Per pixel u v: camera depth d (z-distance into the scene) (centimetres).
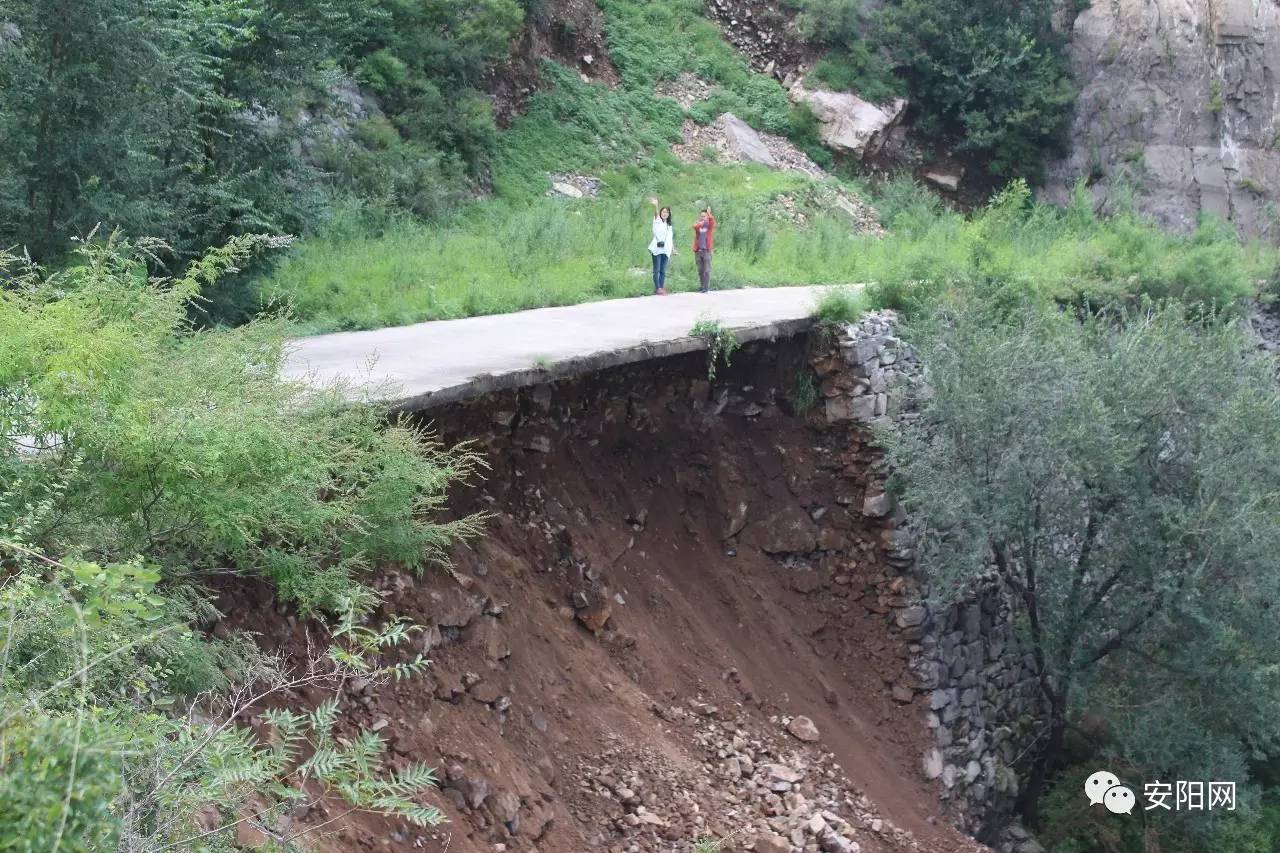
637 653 953
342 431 634
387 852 560
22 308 557
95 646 391
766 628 1143
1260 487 1099
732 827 802
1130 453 1102
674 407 1188
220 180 1276
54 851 264
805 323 1220
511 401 956
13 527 460
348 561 602
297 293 1312
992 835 1191
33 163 1080
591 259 1697
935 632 1187
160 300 604
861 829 940
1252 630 1099
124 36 1096
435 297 1334
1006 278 1432
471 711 726
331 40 1500
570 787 759
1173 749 1116
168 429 493
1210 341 1195
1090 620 1177
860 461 1213
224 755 401
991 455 1125
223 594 586
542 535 945
